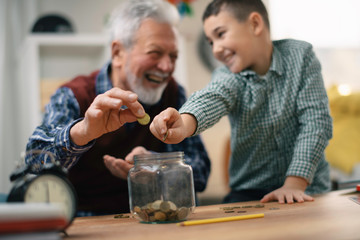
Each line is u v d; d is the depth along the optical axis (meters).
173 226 0.72
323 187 1.51
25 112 3.05
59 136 1.04
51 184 0.65
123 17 1.63
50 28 3.02
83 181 1.50
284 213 0.82
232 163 1.53
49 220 0.50
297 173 1.28
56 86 2.85
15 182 0.64
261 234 0.59
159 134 0.88
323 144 1.33
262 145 1.44
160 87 1.62
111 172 1.40
